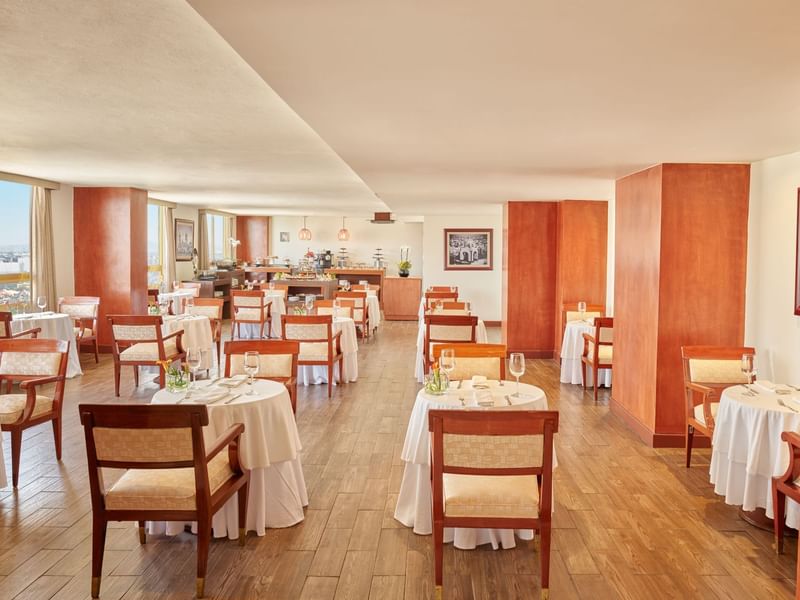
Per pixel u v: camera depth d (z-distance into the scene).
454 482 2.89
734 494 3.66
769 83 2.67
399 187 7.24
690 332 4.98
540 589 2.89
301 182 8.37
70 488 4.10
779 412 3.42
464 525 2.73
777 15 1.91
